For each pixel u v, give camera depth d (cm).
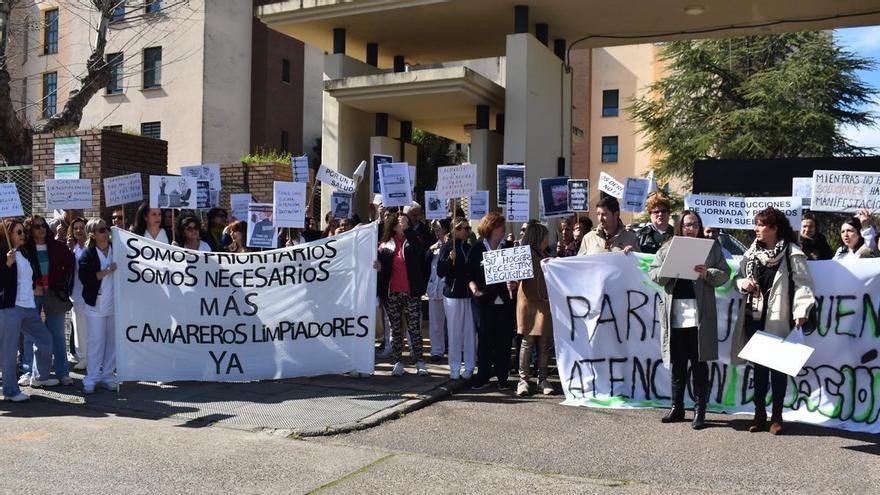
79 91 1612
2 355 818
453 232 918
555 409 805
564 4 1380
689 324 717
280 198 976
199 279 905
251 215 1005
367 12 1422
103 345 874
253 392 858
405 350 1159
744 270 726
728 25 1506
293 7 1466
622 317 827
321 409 781
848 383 743
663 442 680
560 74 1540
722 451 652
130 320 880
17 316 819
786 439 691
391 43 1616
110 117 3247
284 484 564
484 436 700
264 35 3406
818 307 754
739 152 3064
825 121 2981
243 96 3331
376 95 1421
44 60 3341
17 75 3378
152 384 904
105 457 621
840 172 922
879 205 913
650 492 552
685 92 3328
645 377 822
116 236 877
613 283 829
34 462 605
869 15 1437
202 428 722
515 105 1364
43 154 1312
